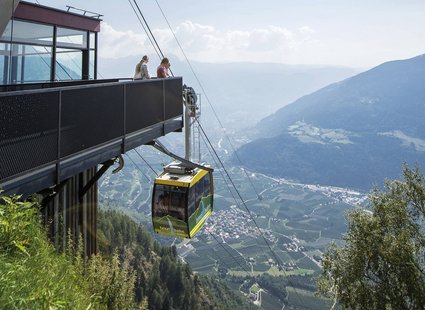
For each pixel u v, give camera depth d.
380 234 15.62
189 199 15.30
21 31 12.41
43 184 7.07
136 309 9.80
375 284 15.59
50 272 4.86
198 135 17.55
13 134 6.24
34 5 12.55
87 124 8.33
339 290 16.22
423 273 14.98
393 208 16.25
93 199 14.82
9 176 6.17
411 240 15.66
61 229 12.30
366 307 15.34
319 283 17.20
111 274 9.62
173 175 16.31
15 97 6.24
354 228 16.52
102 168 11.63
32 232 5.39
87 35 15.55
